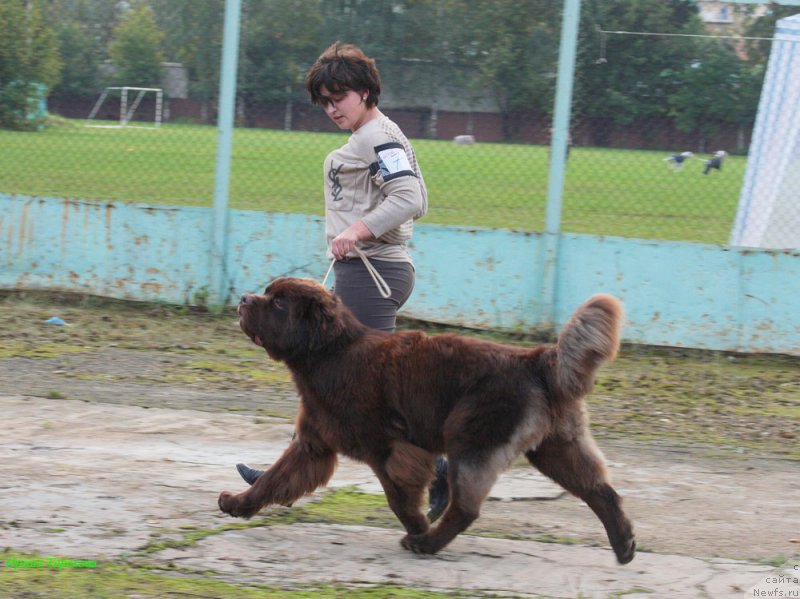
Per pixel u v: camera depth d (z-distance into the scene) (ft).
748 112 43.06
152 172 54.34
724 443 31.40
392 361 20.71
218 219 44.86
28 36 47.19
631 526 20.61
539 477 27.20
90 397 32.58
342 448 21.16
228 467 26.55
